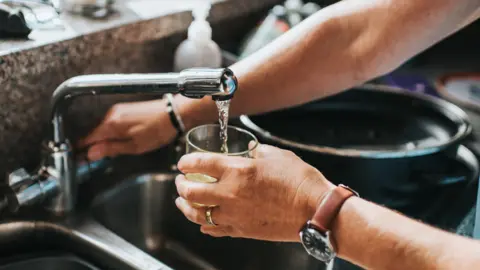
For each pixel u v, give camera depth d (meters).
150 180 1.13
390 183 1.03
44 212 0.99
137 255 0.91
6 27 1.00
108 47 1.13
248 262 1.09
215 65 1.26
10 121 1.01
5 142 1.01
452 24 0.98
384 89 1.35
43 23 1.09
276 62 1.01
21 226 0.95
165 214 1.16
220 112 0.82
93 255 0.94
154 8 1.27
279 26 1.39
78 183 1.04
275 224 0.80
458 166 1.11
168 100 1.05
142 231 1.15
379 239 0.72
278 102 1.04
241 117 1.11
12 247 0.96
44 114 1.06
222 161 0.78
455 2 0.95
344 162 1.01
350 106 1.34
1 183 0.99
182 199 0.85
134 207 1.13
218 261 1.12
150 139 1.07
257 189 0.78
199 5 1.29
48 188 0.96
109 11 1.21
